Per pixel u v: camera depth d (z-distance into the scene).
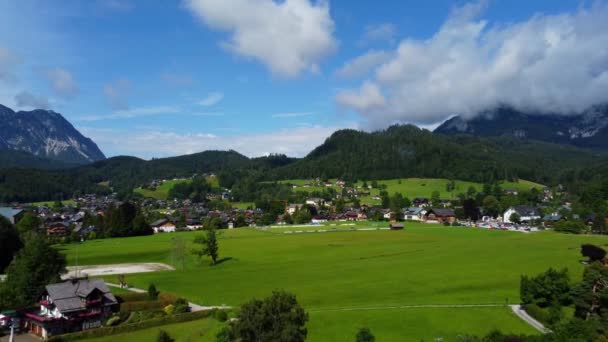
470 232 197.38
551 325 66.06
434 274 105.12
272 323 52.72
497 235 182.75
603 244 144.75
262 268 121.94
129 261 141.25
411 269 112.19
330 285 97.50
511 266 111.69
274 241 177.00
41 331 76.06
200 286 101.62
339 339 65.50
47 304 81.25
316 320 73.19
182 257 141.00
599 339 56.53
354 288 94.19
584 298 71.38
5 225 137.75
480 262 118.44
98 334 70.50
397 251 144.62
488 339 60.50
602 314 68.81
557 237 167.38
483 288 91.75
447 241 167.00
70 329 76.50
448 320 71.94
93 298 80.12
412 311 76.44
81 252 156.38
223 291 96.06
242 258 139.75
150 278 112.25
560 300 76.50
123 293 96.44
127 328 72.50
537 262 115.50
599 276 72.06
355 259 131.25
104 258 145.75
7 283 93.12
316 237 187.62
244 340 52.94
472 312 75.75
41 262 93.25
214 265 130.38
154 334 70.62
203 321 76.19
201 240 133.75
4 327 79.19
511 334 60.47
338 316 74.75
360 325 70.44
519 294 87.00
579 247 138.62
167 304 85.94
